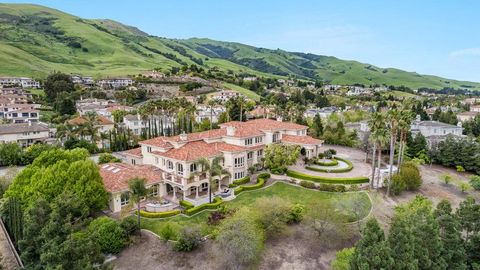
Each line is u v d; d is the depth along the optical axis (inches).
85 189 1519.4
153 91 6776.6
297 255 1386.6
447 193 2160.4
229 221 1374.3
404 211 1533.0
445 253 1145.4
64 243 974.4
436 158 2832.2
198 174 1845.5
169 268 1293.1
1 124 3531.0
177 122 3929.6
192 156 1903.3
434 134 3489.2
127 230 1428.4
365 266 980.6
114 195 1681.8
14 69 6968.5
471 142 2743.6
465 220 1249.4
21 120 4180.6
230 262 1300.4
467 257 1182.9
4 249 1403.8
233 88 7775.6
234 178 2097.7
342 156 2923.2
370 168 2513.5
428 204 1616.6
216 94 6604.3
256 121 2839.6
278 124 2785.4
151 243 1427.2
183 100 4264.3
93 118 3722.9
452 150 2723.9
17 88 6033.5
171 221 1600.6
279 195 1934.1
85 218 1425.9
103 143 3405.5
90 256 1053.8
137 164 2333.9
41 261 1026.1
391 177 2053.4
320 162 2532.0
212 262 1321.4
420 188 2213.3
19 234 1409.9
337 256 1242.0
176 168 1903.3
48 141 3380.9
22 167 2591.0
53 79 6146.7
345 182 2122.3
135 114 4446.4
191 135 2285.9
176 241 1421.0
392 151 2036.2
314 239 1491.1
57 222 1033.5
